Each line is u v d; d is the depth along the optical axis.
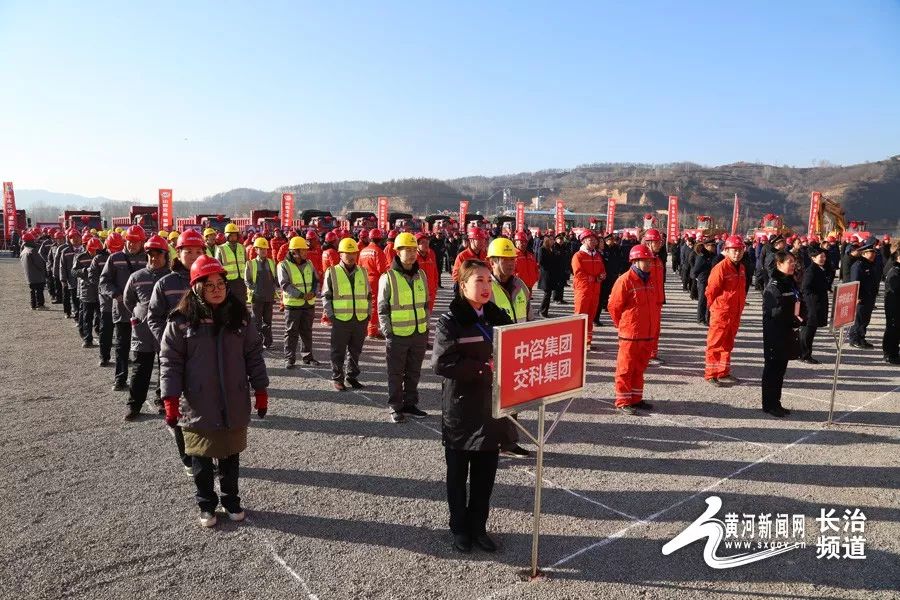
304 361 9.36
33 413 6.70
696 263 13.80
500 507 4.61
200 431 4.04
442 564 3.79
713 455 5.69
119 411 6.80
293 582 3.56
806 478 5.17
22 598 3.36
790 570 3.78
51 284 16.86
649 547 4.04
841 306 6.52
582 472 5.28
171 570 3.67
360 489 4.88
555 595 3.47
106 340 8.91
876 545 4.09
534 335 3.47
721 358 8.31
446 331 3.72
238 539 4.06
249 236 20.34
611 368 9.35
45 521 4.27
